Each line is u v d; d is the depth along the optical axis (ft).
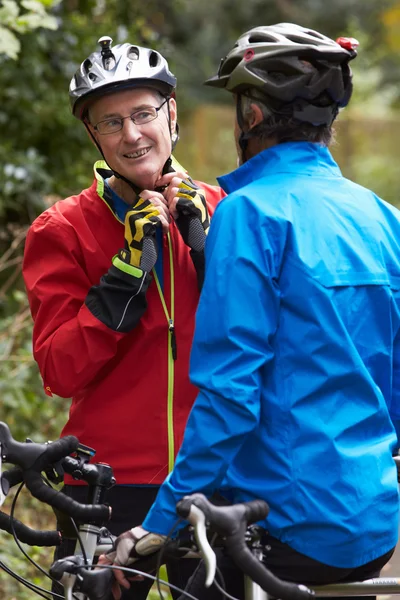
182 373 18.89
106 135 18.45
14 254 44.73
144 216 18.08
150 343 18.85
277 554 14.74
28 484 14.83
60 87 49.24
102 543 16.75
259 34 15.75
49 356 18.33
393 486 14.82
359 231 15.24
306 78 15.21
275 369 14.53
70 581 14.67
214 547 15.01
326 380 14.37
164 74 18.48
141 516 19.03
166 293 19.01
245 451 14.83
